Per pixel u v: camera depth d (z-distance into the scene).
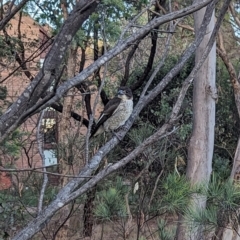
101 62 1.70
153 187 4.11
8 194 5.18
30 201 5.03
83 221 5.64
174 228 3.57
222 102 9.23
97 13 5.69
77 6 1.56
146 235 4.06
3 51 6.04
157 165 4.57
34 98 1.53
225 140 9.18
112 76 9.18
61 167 5.85
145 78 8.33
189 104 8.17
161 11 6.75
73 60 6.03
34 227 1.84
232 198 2.45
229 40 8.92
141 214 3.80
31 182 5.20
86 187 1.93
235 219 2.51
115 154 5.83
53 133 6.84
